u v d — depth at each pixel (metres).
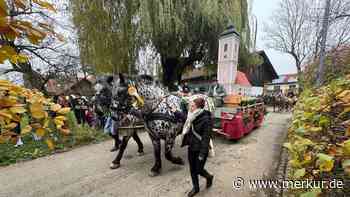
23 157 5.14
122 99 4.12
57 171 4.32
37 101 1.12
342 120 1.51
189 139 3.19
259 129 8.62
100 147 6.18
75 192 3.42
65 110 1.28
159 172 4.11
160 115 3.97
